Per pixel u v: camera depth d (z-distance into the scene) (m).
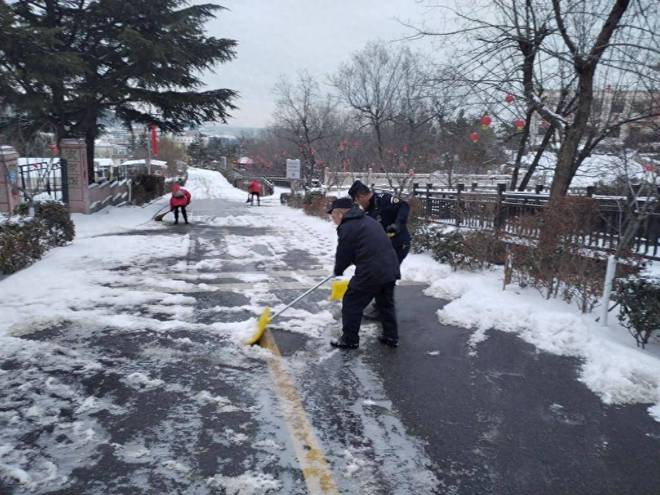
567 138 8.72
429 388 3.99
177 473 2.80
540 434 3.35
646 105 10.60
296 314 5.78
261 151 60.75
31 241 8.35
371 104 27.92
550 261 6.46
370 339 5.07
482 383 4.10
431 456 3.05
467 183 27.02
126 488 2.66
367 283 4.61
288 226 15.02
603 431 3.41
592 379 4.14
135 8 18.64
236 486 2.70
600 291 6.00
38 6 18.19
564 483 2.83
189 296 6.54
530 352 4.78
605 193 13.27
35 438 3.11
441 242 8.59
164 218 16.98
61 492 2.62
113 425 3.28
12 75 14.11
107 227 14.13
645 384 4.08
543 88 11.05
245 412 3.51
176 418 3.40
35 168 14.51
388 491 2.71
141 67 17.94
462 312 5.82
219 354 4.54
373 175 27.59
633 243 7.20
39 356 4.37
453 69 9.78
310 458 2.98
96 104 19.00
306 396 3.79
